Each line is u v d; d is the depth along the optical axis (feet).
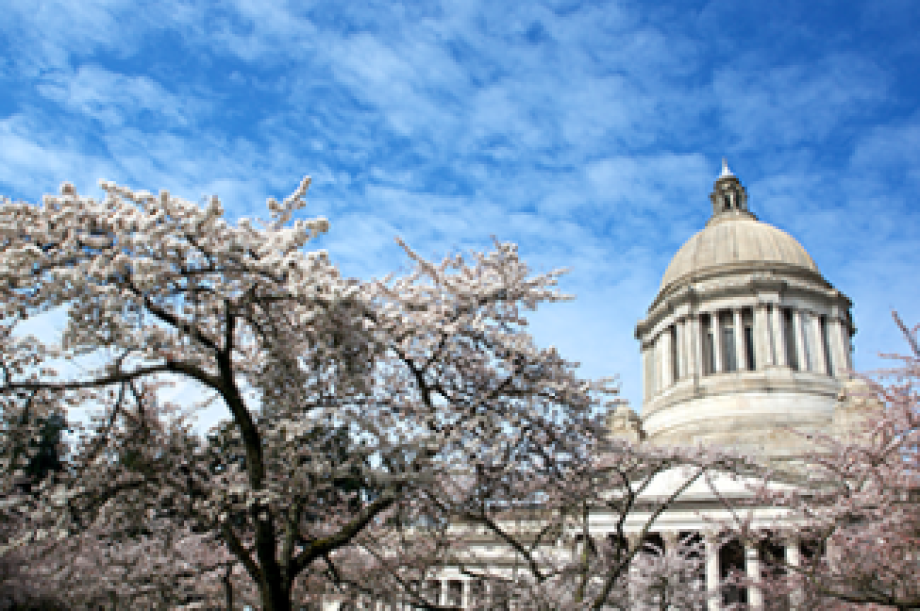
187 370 52.80
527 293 61.72
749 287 230.68
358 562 82.79
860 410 179.63
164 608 72.28
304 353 60.95
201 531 80.43
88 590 57.52
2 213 46.62
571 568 85.30
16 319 52.16
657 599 105.70
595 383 65.72
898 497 66.39
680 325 238.27
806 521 76.54
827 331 233.14
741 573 97.04
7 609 48.93
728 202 280.51
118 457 64.44
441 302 62.54
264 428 58.03
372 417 58.65
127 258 46.80
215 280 55.47
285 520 62.54
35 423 63.10
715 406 217.77
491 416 60.23
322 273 50.78
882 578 70.79
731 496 152.35
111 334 49.32
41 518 57.47
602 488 92.17
